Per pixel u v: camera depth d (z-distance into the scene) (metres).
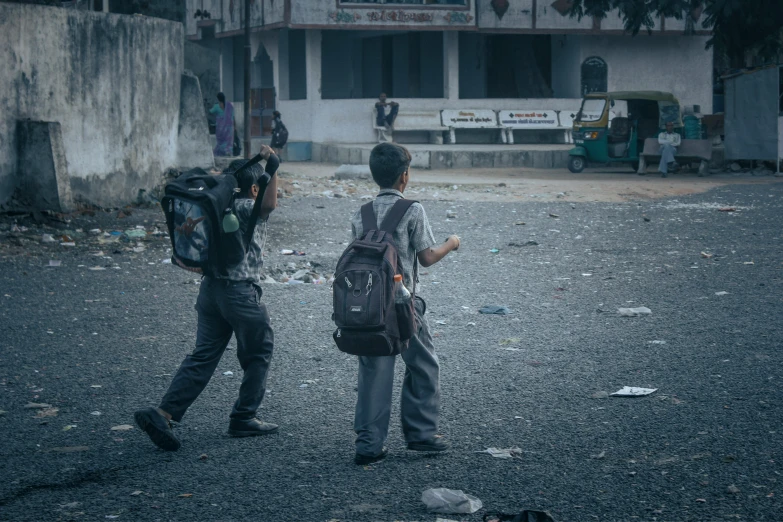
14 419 5.01
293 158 27.97
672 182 19.98
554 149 25.36
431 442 4.38
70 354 6.38
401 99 28.45
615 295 8.23
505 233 12.46
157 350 6.50
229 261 4.44
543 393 5.34
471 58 30.94
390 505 3.78
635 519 3.57
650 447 4.37
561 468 4.14
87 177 13.91
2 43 12.13
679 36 30.69
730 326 6.86
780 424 4.63
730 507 3.64
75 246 11.16
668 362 5.92
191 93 17.75
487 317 7.43
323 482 4.05
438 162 24.58
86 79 13.86
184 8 30.80
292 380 5.73
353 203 16.11
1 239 11.22
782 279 8.76
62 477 4.16
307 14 26.61
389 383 4.29
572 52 30.27
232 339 6.88
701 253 10.30
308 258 10.41
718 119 25.03
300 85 29.44
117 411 5.16
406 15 27.41
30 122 12.53
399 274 4.04
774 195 17.00
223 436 4.73
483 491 3.91
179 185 4.44
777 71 21.47
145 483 4.07
